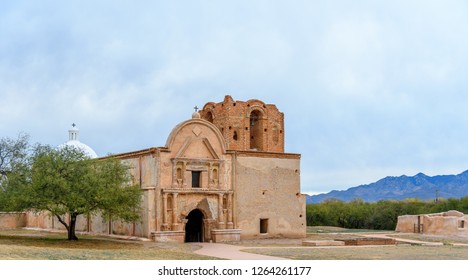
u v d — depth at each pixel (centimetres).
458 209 9969
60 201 4559
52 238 5194
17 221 7612
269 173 5909
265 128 6550
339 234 6562
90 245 4494
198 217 5625
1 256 2895
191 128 5512
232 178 5672
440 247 4819
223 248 4603
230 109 6397
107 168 4819
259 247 4731
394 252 4178
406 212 9619
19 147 6162
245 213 5706
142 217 5294
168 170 5338
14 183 4828
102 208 4700
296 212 6016
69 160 4716
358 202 14075
